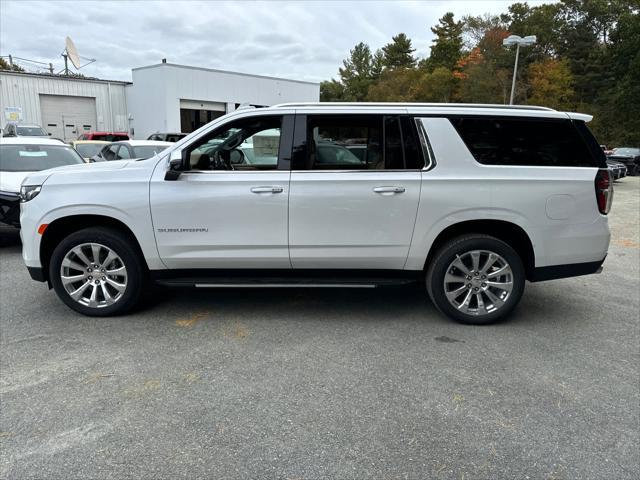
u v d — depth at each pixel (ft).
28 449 8.69
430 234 14.15
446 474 8.16
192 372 11.60
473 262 14.39
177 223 14.12
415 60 286.25
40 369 11.67
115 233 14.56
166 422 9.55
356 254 14.33
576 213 14.19
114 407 10.05
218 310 15.88
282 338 13.67
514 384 11.21
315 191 13.89
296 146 14.05
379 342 13.48
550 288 19.16
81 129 112.88
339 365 12.06
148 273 15.20
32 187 14.52
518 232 14.42
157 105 111.45
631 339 13.97
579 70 192.13
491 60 165.17
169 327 14.39
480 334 14.15
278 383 11.12
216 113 120.47
